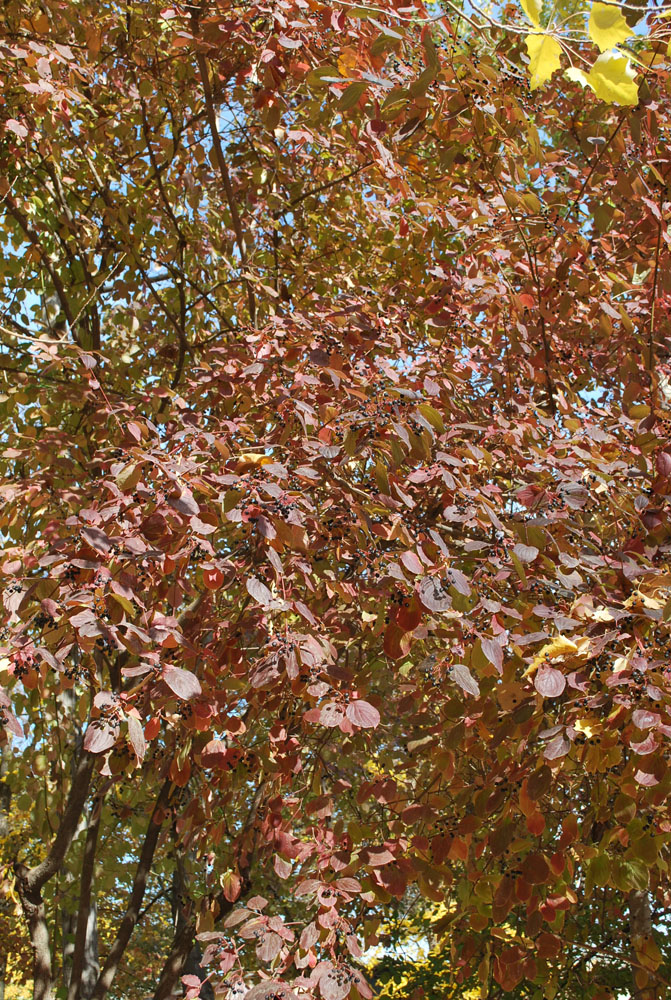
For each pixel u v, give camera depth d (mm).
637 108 3193
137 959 10023
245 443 3844
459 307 4121
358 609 3953
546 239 4531
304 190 6547
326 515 3629
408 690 3600
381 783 3402
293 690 3199
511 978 3279
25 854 6938
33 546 3379
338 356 3693
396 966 7207
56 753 5438
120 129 5734
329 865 3275
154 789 5855
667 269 3904
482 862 3723
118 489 3098
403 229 4703
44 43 4457
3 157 5297
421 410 3043
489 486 3328
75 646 4328
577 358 4602
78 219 5523
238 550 3812
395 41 3008
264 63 4012
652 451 3371
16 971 7750
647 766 2605
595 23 1427
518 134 4160
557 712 3492
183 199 6141
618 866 2967
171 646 2949
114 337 6602
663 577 2709
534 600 3574
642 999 4074
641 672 2613
